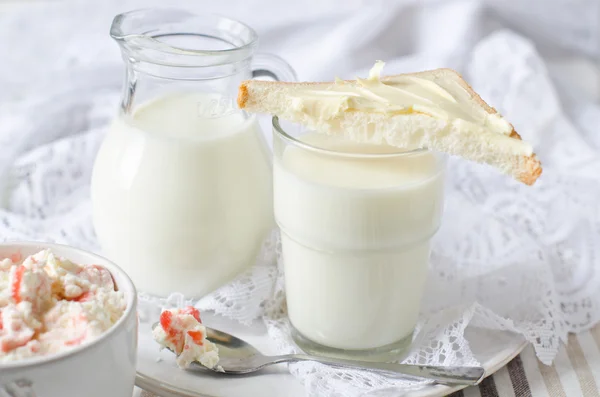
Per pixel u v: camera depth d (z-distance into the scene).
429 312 0.69
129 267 0.68
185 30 0.70
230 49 0.66
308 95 0.62
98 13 1.00
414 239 0.63
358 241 0.62
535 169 0.60
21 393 0.54
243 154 0.67
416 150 0.62
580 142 0.86
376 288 0.63
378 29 0.96
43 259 0.59
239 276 0.68
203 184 0.66
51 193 0.80
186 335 0.62
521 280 0.70
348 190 0.61
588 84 0.99
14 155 0.85
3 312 0.56
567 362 0.66
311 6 1.02
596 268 0.73
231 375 0.63
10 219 0.74
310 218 0.62
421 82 0.64
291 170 0.63
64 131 0.90
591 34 1.01
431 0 0.97
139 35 0.65
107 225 0.68
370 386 0.62
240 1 1.02
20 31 1.00
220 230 0.67
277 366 0.64
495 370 0.64
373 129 0.61
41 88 0.95
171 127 0.67
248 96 0.62
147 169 0.66
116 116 0.69
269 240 0.69
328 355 0.65
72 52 0.99
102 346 0.55
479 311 0.66
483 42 0.94
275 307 0.68
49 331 0.56
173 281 0.68
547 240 0.76
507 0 0.98
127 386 0.58
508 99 0.89
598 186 0.79
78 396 0.55
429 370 0.62
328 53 0.95
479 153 0.60
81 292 0.58
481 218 0.75
